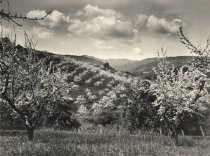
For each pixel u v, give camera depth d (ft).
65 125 128.16
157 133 114.62
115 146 62.18
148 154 56.18
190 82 79.05
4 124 105.91
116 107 187.42
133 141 77.10
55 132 96.27
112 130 118.62
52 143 65.62
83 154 51.65
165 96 80.28
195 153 59.06
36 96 79.66
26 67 78.89
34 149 53.47
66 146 58.23
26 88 80.48
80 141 73.97
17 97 80.43
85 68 346.74
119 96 209.97
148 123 117.91
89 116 178.60
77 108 211.20
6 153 50.49
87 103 238.68
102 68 388.57
